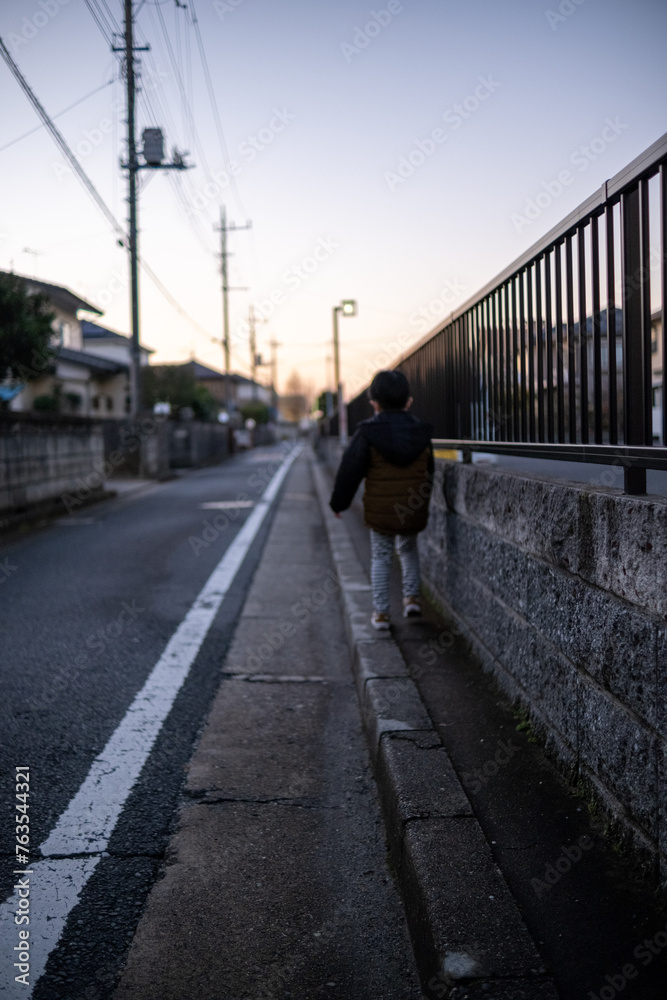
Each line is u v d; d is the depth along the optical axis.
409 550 4.54
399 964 1.92
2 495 10.18
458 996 1.55
